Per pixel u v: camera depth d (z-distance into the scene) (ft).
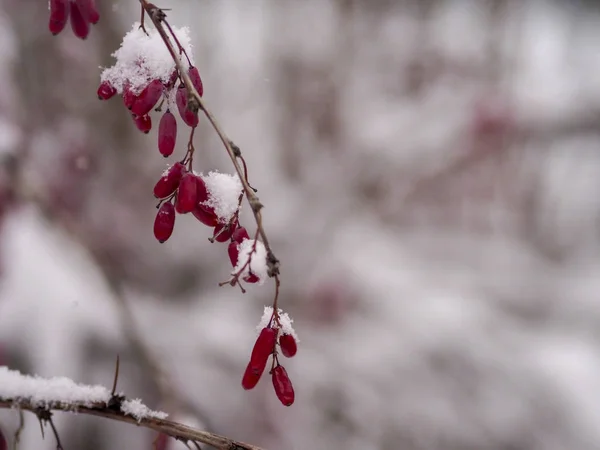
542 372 14.24
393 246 17.76
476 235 20.24
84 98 14.03
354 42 19.76
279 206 16.05
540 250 22.50
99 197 13.53
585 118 16.49
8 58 11.69
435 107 18.15
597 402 13.84
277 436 11.89
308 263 15.34
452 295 16.40
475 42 21.88
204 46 17.66
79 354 9.55
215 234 3.43
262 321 3.54
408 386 13.65
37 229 10.19
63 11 3.81
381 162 17.26
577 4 27.17
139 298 12.49
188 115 3.24
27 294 9.30
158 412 3.70
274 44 18.76
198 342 11.96
